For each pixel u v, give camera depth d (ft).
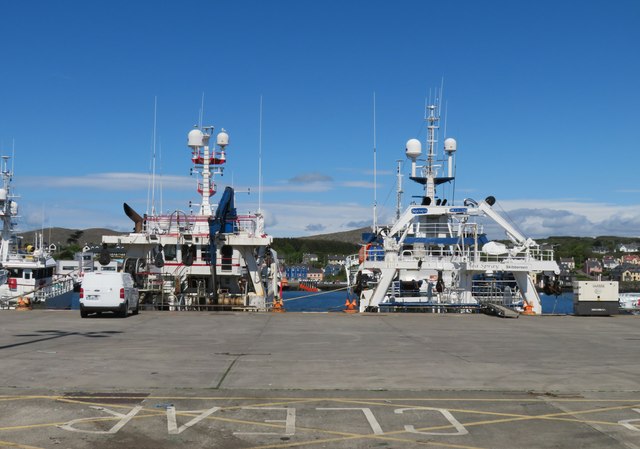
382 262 102.73
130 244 112.98
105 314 89.92
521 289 107.24
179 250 115.75
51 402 32.32
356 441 26.14
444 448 25.35
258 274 112.68
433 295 117.80
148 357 48.11
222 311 100.07
